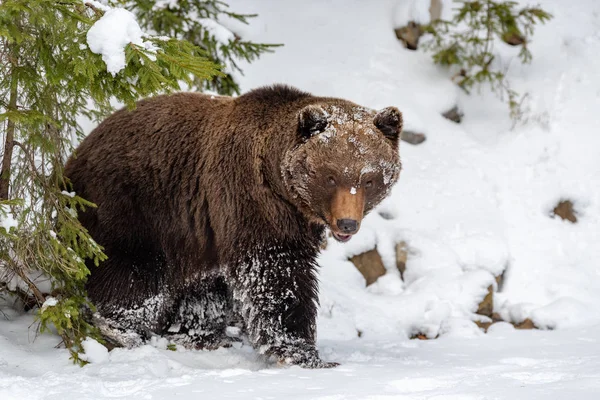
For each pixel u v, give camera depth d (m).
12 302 11.82
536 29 21.61
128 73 9.20
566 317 15.05
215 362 11.23
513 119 19.89
